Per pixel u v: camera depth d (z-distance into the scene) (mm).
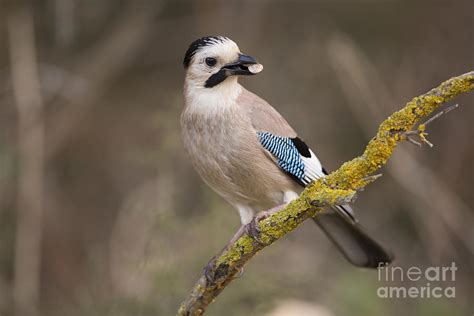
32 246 11102
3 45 12164
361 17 13094
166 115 11109
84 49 12867
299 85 13023
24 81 11516
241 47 12844
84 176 12750
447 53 12562
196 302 6551
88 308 10000
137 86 13266
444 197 11570
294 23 13344
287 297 10352
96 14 12734
